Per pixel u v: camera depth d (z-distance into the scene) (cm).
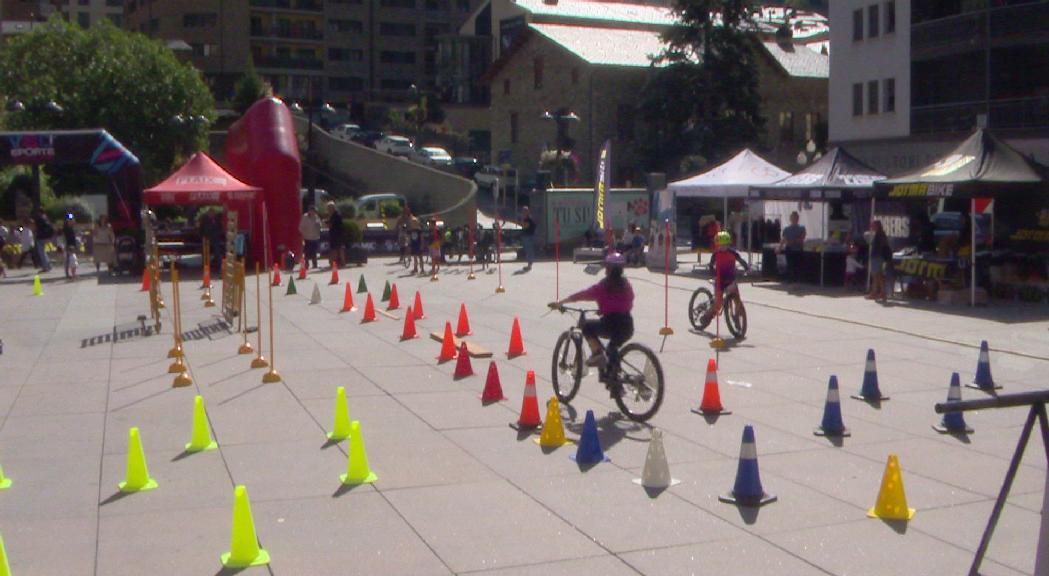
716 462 916
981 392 1208
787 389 1234
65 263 2734
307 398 1192
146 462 927
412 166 5119
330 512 785
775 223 3256
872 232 2127
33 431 1048
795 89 5900
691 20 5147
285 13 9256
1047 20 3200
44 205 4069
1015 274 2156
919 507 791
